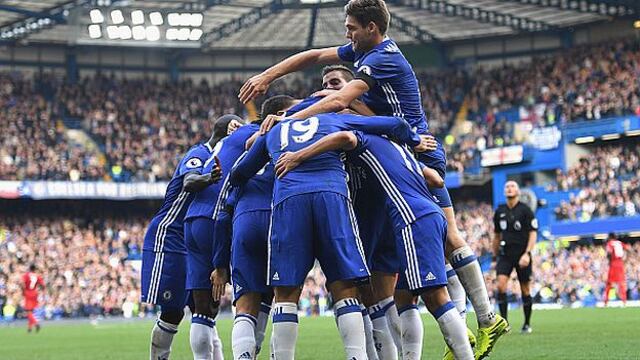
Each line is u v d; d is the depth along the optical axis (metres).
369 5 7.12
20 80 47.22
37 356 14.54
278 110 7.57
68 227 43.59
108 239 43.44
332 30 47.81
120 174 44.22
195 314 7.88
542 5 42.62
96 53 50.22
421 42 49.44
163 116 48.34
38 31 45.16
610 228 38.25
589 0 41.59
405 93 7.18
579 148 42.94
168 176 45.16
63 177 42.56
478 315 7.83
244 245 6.93
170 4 44.38
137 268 41.69
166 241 8.34
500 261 15.52
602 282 34.81
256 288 6.87
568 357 10.08
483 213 44.59
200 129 48.38
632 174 39.84
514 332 15.28
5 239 41.19
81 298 39.06
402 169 6.78
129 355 14.19
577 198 39.94
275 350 6.48
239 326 6.81
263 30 47.81
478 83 48.78
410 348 7.16
